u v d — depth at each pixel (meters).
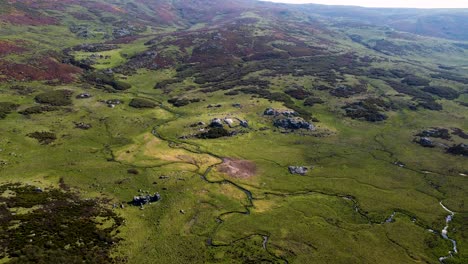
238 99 121.81
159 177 71.75
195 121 102.25
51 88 116.50
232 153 85.94
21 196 57.38
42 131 86.12
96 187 66.06
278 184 72.94
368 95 128.12
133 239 52.56
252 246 53.19
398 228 59.53
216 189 69.19
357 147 91.94
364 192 70.88
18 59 129.62
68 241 48.50
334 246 54.22
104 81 134.00
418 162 84.06
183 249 51.47
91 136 88.31
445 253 53.53
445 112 116.31
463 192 71.50
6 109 94.44
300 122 102.31
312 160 84.44
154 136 92.94
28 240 46.50
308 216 61.97
